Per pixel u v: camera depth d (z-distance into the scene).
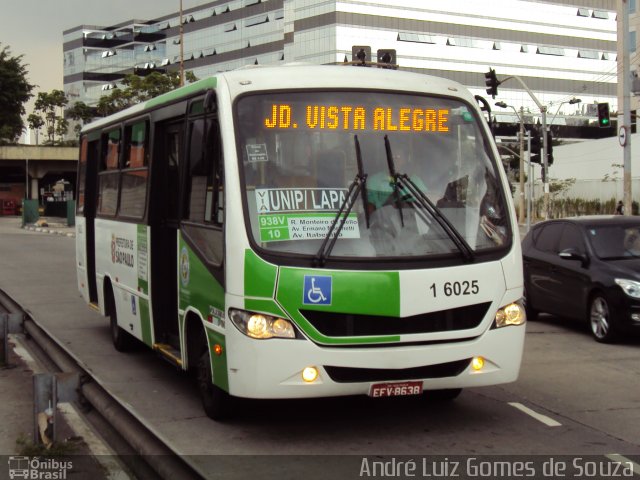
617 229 11.43
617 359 9.57
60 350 9.69
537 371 8.88
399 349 5.77
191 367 7.14
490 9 96.94
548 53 102.38
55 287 17.84
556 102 94.69
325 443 6.17
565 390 7.97
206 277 6.41
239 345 5.78
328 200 6.04
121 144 9.52
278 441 6.23
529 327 12.00
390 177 6.21
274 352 5.65
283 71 6.50
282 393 5.68
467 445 6.12
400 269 5.86
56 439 6.28
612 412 7.12
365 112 6.38
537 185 65.75
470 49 95.38
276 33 100.75
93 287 11.38
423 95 6.61
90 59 137.62
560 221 12.19
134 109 9.04
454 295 5.94
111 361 9.59
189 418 6.95
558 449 6.02
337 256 5.80
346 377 5.77
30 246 32.22
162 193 8.09
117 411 6.82
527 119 99.25
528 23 100.38
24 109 79.69
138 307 8.62
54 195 85.44
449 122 6.60
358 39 86.25
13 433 6.65
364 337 5.73
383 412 7.08
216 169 6.34
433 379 5.92
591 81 106.12
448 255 6.00
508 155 85.12
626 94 28.66
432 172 6.35
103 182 10.54
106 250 10.15
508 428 6.59
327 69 6.62
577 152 65.56
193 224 6.86
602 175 62.66
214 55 110.12
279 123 6.22
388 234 5.98
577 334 11.37
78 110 99.88
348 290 5.72
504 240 6.30
